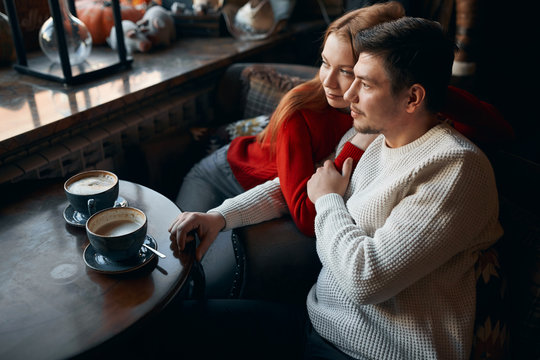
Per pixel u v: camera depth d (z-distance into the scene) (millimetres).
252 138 1582
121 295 853
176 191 1812
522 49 1899
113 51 2002
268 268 1182
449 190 808
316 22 2707
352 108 905
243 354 1035
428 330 878
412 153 890
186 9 2445
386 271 821
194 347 1038
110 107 1505
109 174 1081
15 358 718
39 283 871
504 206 1140
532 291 1048
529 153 1843
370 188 962
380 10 1101
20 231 1013
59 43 1523
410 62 784
